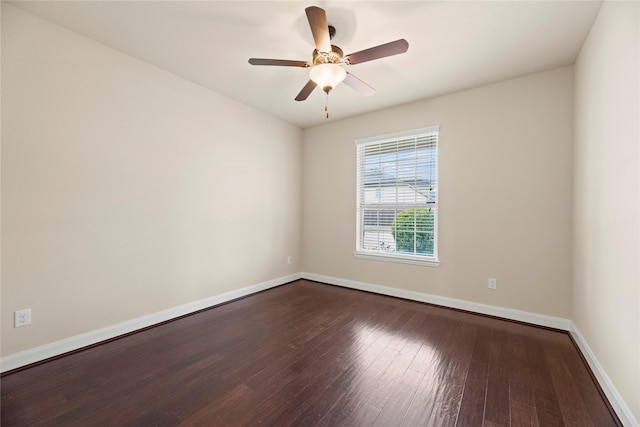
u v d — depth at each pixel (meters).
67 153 2.19
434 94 3.28
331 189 4.32
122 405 1.62
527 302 2.84
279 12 1.98
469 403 1.65
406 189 3.64
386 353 2.23
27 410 1.57
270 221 4.07
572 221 2.61
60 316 2.17
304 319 2.93
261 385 1.81
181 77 2.94
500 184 2.97
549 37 2.21
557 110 2.69
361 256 4.00
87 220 2.31
